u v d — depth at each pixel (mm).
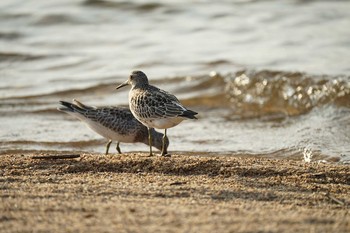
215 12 25250
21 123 16359
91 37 23844
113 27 24703
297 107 17891
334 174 11352
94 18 25359
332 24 23391
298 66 19672
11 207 9047
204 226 8266
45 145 14703
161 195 9812
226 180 10867
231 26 23953
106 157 12016
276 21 24078
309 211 9188
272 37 22625
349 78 18062
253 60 20578
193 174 11273
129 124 13305
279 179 11047
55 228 8219
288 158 13695
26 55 22172
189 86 19312
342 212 9188
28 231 8125
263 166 11594
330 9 24859
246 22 24219
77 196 9648
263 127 16250
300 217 8734
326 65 19609
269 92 18547
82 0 26203
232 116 17359
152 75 20031
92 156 12102
